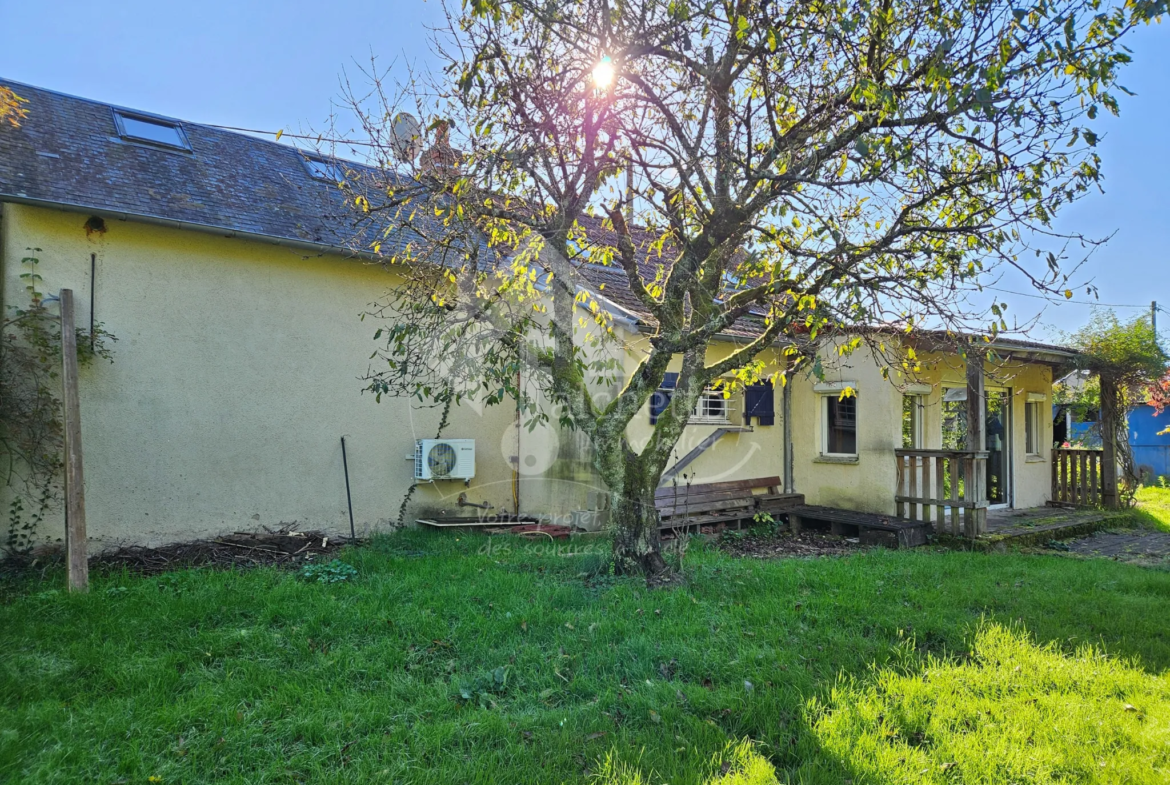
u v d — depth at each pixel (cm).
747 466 984
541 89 527
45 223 646
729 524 933
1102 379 1166
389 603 498
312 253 805
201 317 730
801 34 467
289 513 779
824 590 567
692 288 608
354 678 379
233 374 748
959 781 285
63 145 727
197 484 721
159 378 702
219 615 459
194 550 674
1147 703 355
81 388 659
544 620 464
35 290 637
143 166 764
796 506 1012
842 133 495
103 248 676
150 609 459
